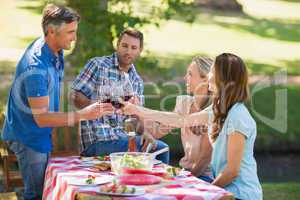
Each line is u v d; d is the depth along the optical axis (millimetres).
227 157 4191
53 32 4832
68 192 3723
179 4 8570
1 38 14141
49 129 4992
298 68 14250
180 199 3529
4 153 5391
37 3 17047
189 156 4930
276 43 16547
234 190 4141
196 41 16047
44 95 4750
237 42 16312
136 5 11516
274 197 6262
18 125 4898
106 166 4219
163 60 13812
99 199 3498
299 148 9219
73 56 8703
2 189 5914
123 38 5410
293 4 20906
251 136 4199
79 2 8203
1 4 16656
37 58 4809
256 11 19719
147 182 3811
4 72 11609
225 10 19141
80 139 5402
